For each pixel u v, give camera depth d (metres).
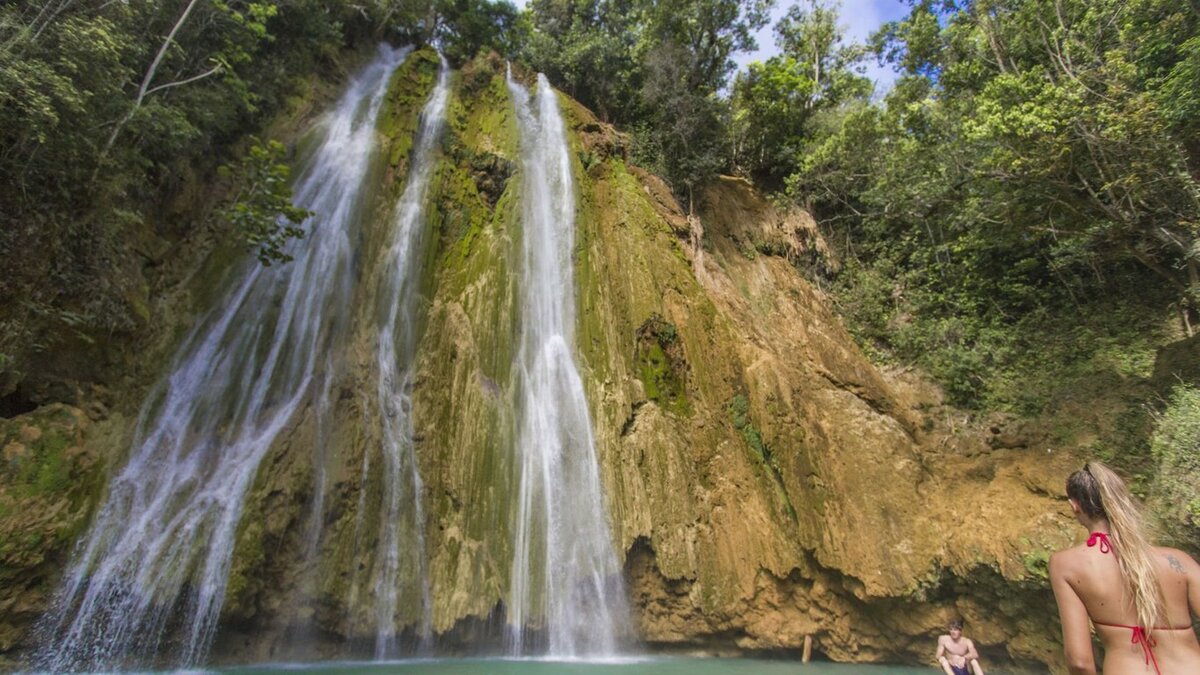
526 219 16.92
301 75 18.12
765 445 13.62
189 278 12.98
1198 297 13.70
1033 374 15.86
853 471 13.41
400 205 16.52
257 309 13.29
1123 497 3.04
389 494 11.79
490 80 21.12
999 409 15.56
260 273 13.76
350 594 10.49
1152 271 16.39
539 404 14.14
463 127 19.48
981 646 11.91
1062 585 2.97
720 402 14.48
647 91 23.50
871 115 21.98
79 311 10.53
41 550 8.61
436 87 20.52
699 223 19.39
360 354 13.62
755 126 25.11
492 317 14.74
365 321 14.28
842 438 13.96
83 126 10.46
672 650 12.15
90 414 10.48
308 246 14.59
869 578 12.00
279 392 12.62
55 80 9.30
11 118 9.19
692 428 14.01
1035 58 17.86
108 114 11.12
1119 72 13.41
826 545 12.43
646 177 19.59
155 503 10.11
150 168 12.80
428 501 12.12
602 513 12.58
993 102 14.94
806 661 11.94
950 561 11.76
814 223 22.09
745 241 20.48
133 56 12.05
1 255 9.54
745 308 17.55
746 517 12.84
